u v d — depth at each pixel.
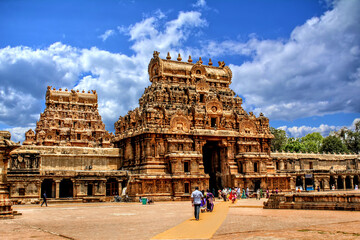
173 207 55.38
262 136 94.62
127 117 93.88
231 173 88.19
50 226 30.47
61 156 84.31
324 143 152.12
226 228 27.06
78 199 75.12
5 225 31.33
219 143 90.44
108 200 77.56
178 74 94.75
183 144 85.19
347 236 21.45
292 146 153.50
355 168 118.00
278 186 90.50
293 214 35.81
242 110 98.88
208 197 43.75
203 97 95.62
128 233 25.77
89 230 27.62
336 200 39.00
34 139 131.38
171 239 22.77
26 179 73.31
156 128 82.75
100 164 88.50
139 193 76.81
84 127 142.88
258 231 24.83
